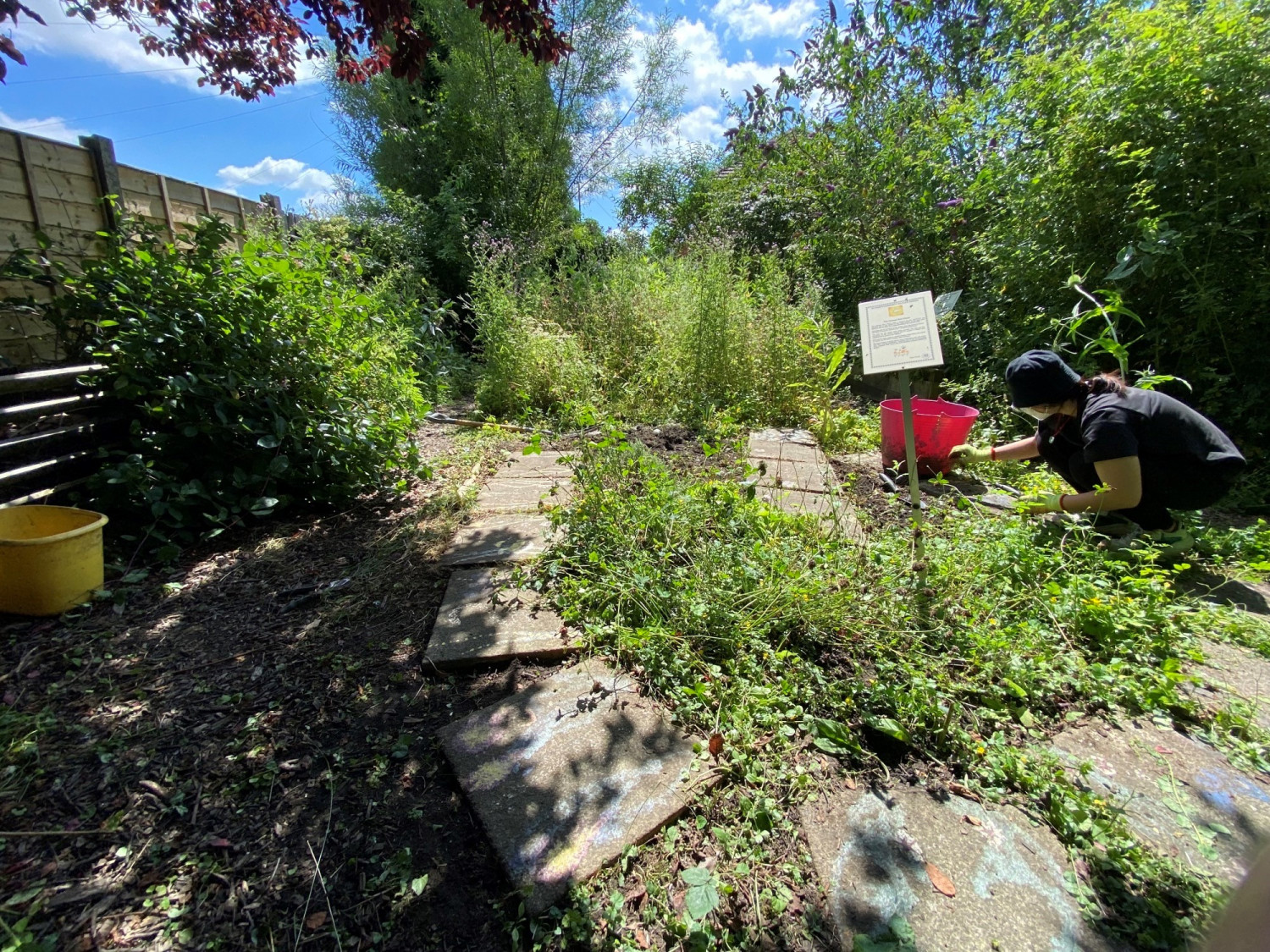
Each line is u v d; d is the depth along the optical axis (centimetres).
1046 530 251
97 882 115
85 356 286
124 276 277
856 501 296
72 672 176
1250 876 68
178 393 259
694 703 160
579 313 589
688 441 395
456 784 139
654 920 111
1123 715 166
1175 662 172
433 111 964
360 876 118
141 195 359
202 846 123
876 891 116
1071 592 200
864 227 588
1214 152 331
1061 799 133
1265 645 191
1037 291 409
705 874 116
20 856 120
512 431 444
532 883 115
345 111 1033
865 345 203
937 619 192
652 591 200
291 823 129
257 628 201
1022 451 304
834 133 592
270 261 298
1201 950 72
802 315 471
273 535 274
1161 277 351
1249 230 318
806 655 185
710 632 186
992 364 449
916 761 149
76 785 137
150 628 200
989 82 530
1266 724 163
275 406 283
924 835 128
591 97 1032
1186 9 343
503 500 312
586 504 256
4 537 212
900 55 589
